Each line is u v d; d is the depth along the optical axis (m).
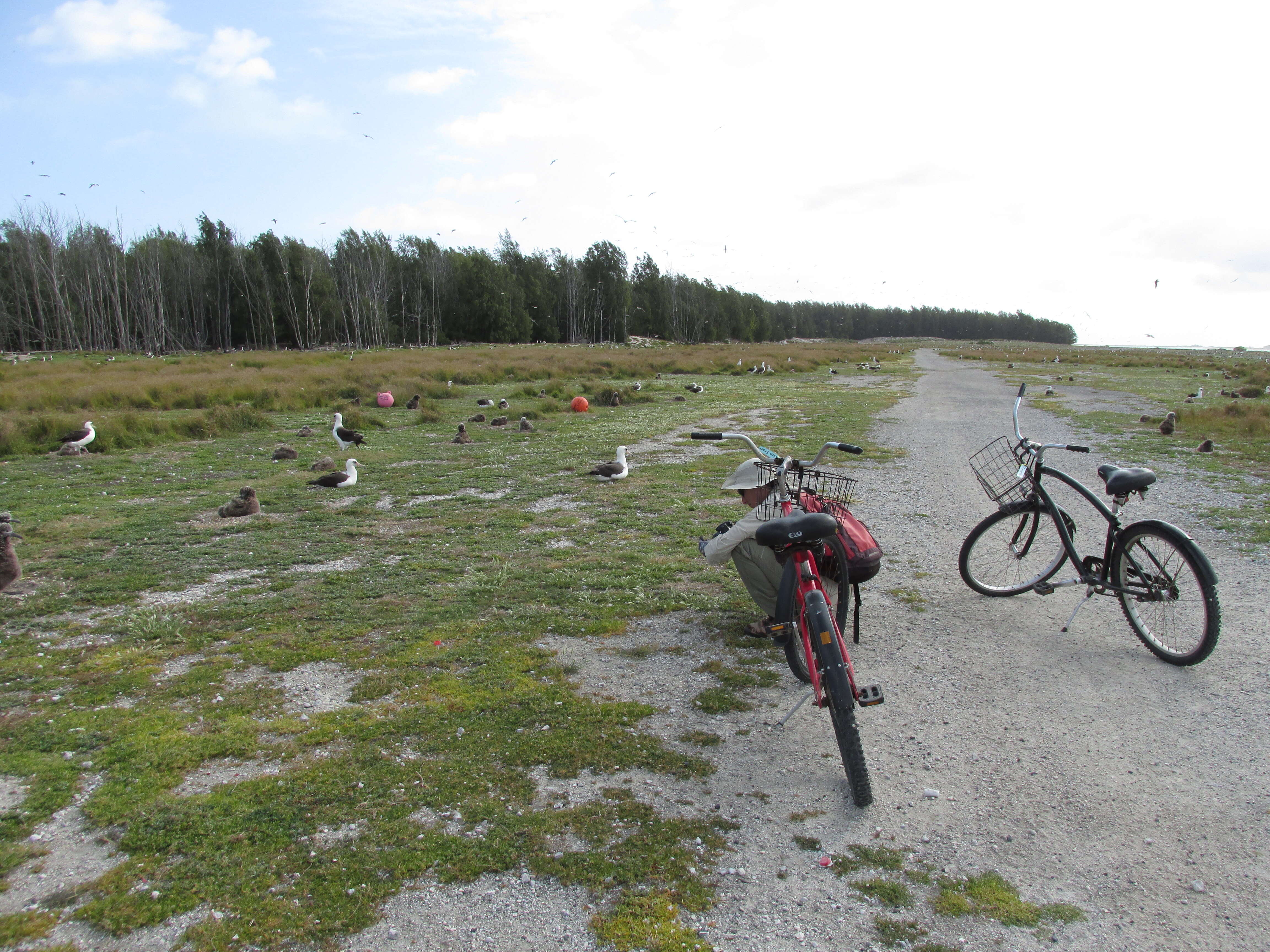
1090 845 3.05
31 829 3.24
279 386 23.70
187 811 3.33
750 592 4.97
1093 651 4.91
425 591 6.30
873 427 17.27
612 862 2.97
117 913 2.75
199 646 5.28
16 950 2.58
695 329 118.44
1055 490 9.91
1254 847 3.03
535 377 33.34
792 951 2.54
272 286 79.44
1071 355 68.75
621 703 4.27
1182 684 4.41
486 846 3.07
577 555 7.30
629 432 16.55
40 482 11.42
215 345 80.25
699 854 3.02
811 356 57.09
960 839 3.11
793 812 3.29
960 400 24.22
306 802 3.39
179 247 81.56
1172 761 3.63
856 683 4.49
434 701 4.33
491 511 9.30
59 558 7.53
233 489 10.91
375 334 83.19
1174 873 2.89
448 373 31.61
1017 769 3.59
